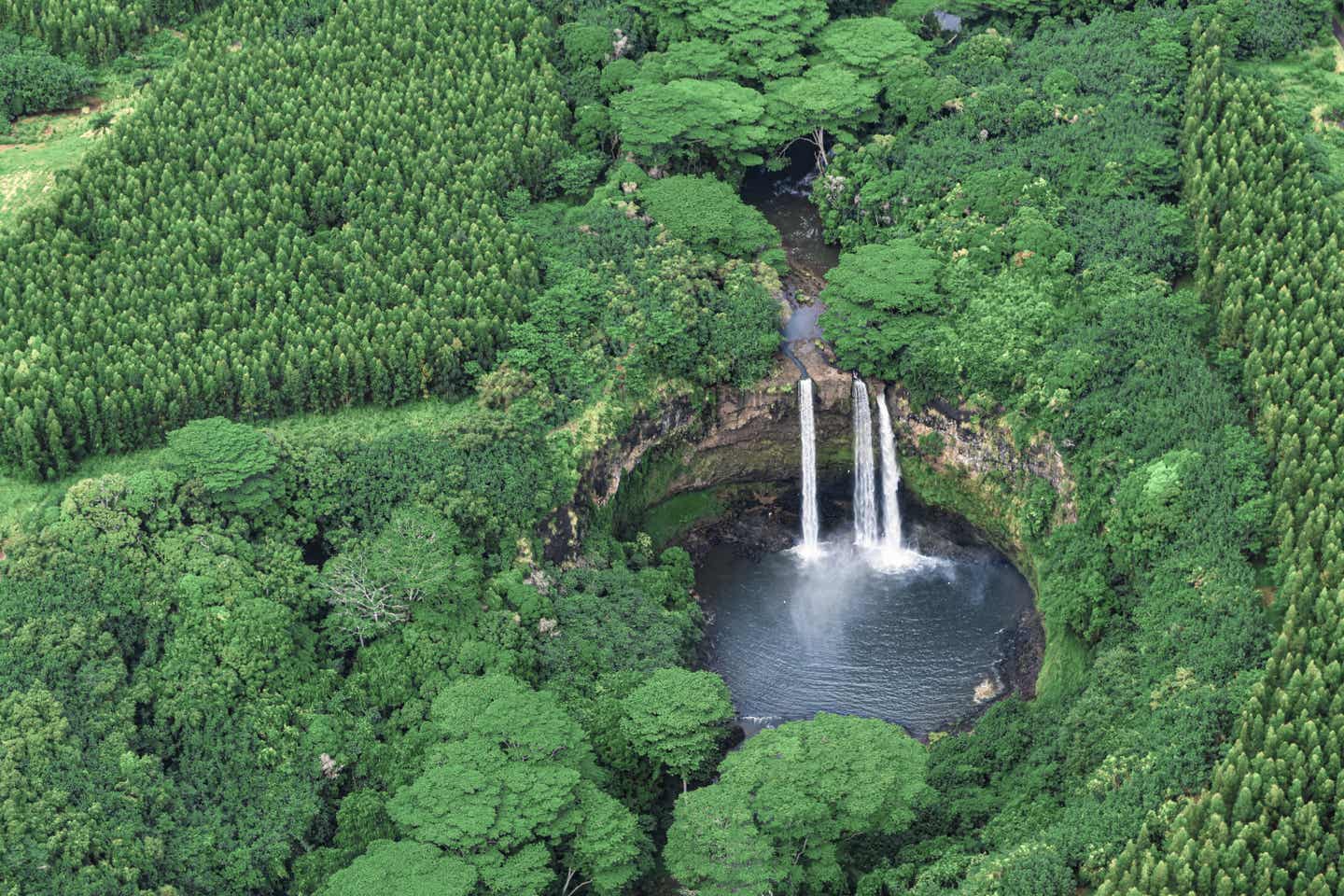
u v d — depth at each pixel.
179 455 139.25
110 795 121.12
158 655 130.62
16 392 141.38
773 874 117.75
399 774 126.56
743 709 143.50
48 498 138.38
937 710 142.88
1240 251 151.50
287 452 142.88
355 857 122.00
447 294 156.88
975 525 160.88
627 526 159.50
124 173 162.75
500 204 167.88
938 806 129.00
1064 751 130.38
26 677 125.19
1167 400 145.50
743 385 161.00
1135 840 114.56
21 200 163.12
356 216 164.38
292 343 150.12
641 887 126.69
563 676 136.62
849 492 168.12
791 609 154.12
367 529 142.62
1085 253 163.62
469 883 114.81
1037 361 153.88
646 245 166.62
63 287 151.75
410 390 151.88
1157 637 132.50
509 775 121.94
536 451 149.62
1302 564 127.44
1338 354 140.75
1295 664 120.44
